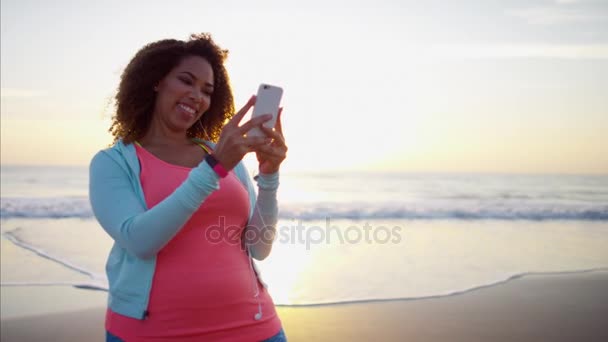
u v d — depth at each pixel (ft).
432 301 19.60
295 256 27.30
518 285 22.27
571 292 21.21
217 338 6.28
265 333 6.72
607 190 89.92
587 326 16.98
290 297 19.79
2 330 15.96
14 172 122.11
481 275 23.99
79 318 17.19
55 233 34.58
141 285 6.13
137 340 6.10
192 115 6.79
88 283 21.50
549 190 92.53
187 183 5.54
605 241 34.99
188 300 6.15
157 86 6.73
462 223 45.60
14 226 38.19
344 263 25.90
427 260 27.17
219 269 6.39
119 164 6.27
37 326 16.37
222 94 7.68
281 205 57.47
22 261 25.50
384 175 131.64
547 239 35.76
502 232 39.32
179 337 6.10
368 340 15.37
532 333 16.22
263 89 6.22
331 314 17.78
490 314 18.10
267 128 6.16
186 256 6.22
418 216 50.31
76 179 106.42
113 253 6.50
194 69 6.72
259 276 7.14
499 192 89.35
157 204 5.82
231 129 5.80
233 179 6.70
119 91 6.85
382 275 23.57
